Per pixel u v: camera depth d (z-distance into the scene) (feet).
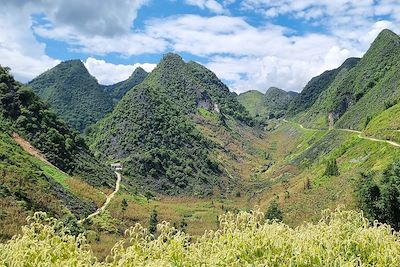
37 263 34.71
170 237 37.50
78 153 348.79
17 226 157.79
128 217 264.31
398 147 274.77
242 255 36.09
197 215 323.78
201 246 37.91
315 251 37.22
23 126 299.17
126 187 359.66
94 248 162.61
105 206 270.05
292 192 310.24
